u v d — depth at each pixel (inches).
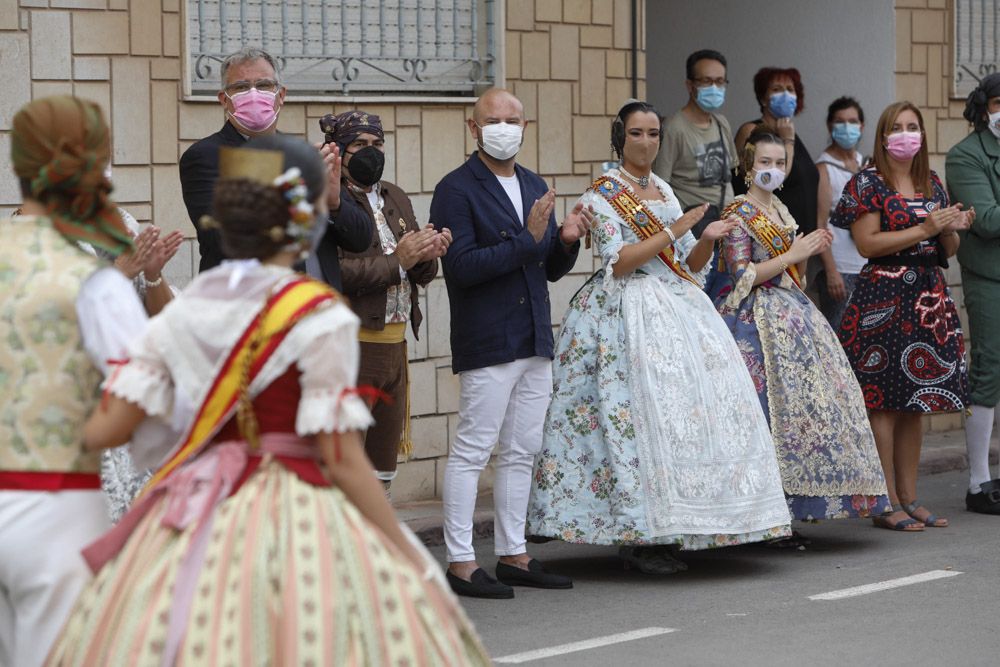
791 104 502.0
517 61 459.5
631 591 349.7
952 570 369.4
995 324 446.3
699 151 485.7
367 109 427.8
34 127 196.1
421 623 181.8
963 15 581.9
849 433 388.2
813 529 427.5
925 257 423.2
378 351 330.3
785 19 581.3
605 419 353.1
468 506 346.3
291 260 188.1
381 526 185.2
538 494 360.5
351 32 430.0
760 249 390.0
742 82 595.2
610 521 352.8
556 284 467.2
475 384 342.3
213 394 182.5
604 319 359.6
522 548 355.6
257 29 411.8
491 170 345.7
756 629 311.6
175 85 394.9
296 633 173.8
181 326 184.1
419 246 322.3
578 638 305.1
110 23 383.6
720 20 597.6
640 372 353.1
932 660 287.3
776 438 383.2
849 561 381.7
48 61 375.2
